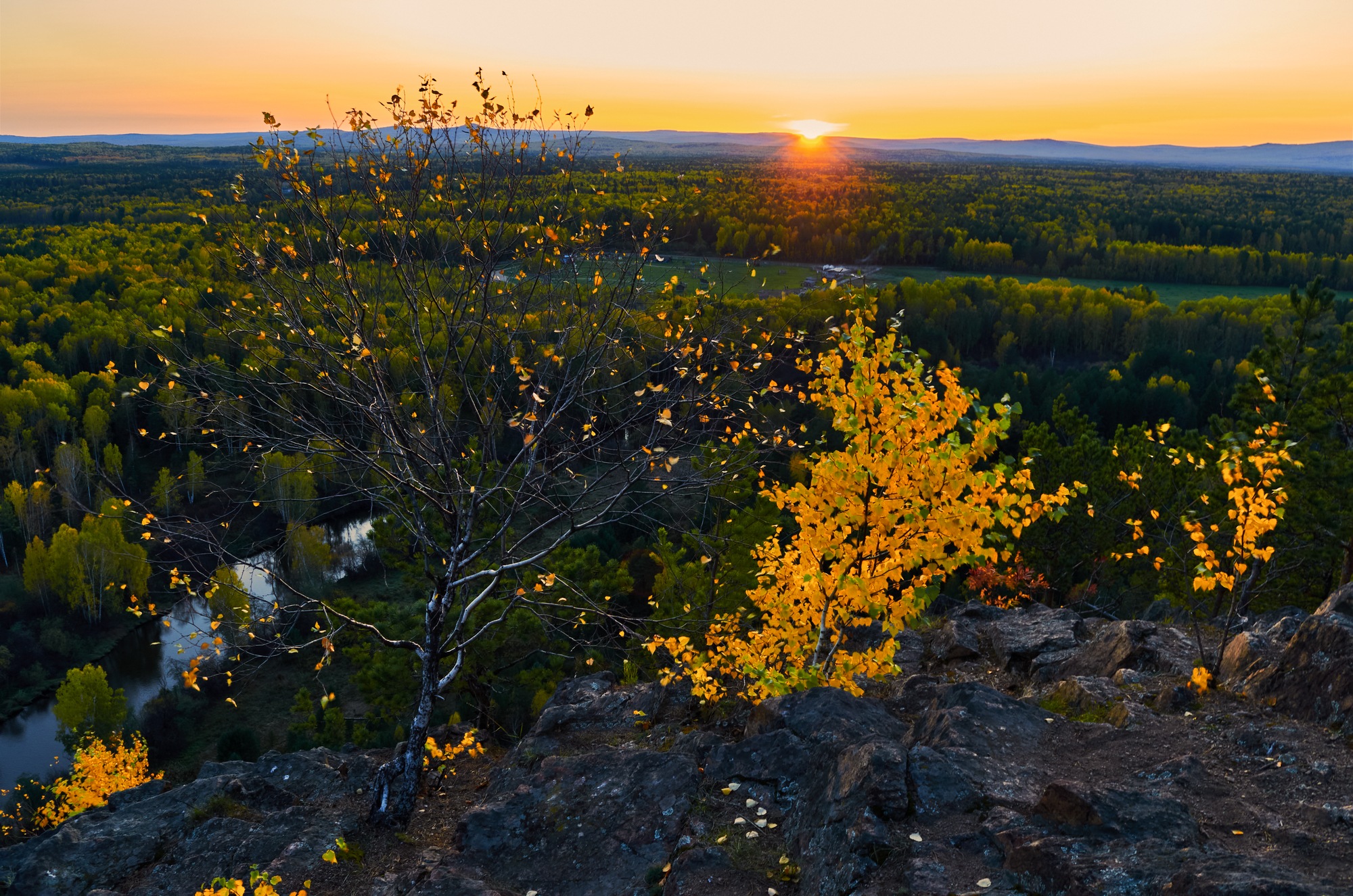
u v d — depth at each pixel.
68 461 47.72
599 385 9.07
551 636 19.92
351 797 9.78
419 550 18.56
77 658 47.72
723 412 8.79
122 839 8.76
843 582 8.86
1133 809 5.90
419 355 8.15
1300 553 19.28
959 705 8.31
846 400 8.93
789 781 7.90
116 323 79.75
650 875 7.01
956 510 8.47
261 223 7.73
